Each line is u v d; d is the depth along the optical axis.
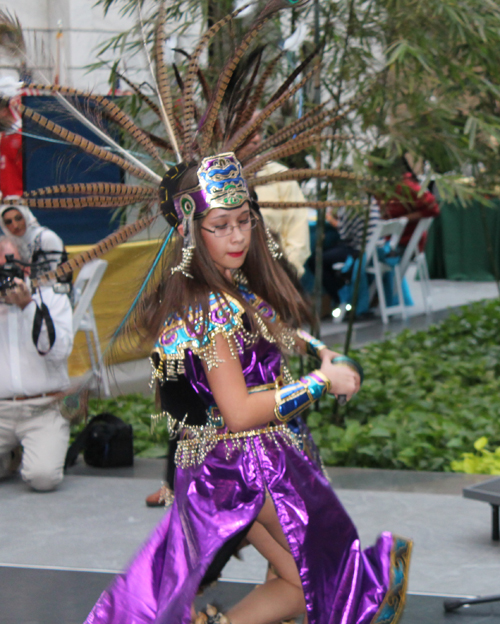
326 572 2.60
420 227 11.39
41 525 4.54
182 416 2.66
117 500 4.97
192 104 2.70
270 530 2.68
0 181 4.71
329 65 6.00
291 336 2.68
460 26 5.64
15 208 4.82
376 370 8.22
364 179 5.74
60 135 2.54
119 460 5.71
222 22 2.67
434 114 5.98
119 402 7.12
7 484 5.30
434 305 12.92
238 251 2.54
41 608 3.49
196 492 2.61
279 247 2.92
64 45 6.33
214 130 2.88
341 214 10.87
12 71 2.63
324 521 2.62
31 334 4.94
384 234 11.05
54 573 3.88
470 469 5.52
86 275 6.38
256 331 2.55
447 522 4.48
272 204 2.94
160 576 2.69
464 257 15.65
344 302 11.45
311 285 11.32
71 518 4.66
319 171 2.88
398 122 6.04
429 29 5.86
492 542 4.18
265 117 2.77
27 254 4.94
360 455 5.89
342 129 6.21
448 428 6.20
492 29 5.78
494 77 6.46
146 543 2.79
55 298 5.02
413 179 6.79
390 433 6.12
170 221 2.60
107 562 4.02
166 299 2.56
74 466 5.76
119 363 2.73
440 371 8.23
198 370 2.56
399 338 9.76
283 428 2.67
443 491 5.10
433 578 3.74
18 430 5.11
